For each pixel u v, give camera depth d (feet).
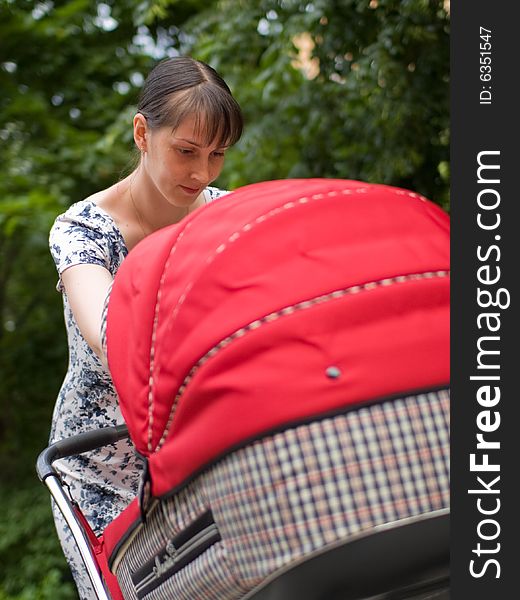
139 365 4.88
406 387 4.32
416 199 4.92
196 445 4.48
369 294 4.40
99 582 5.54
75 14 21.59
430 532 4.30
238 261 4.53
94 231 6.90
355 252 4.54
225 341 4.39
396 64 12.54
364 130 13.89
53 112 22.29
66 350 24.76
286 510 4.16
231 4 15.15
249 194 4.94
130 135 16.07
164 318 4.75
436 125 13.42
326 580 4.24
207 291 4.54
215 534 4.55
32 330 25.21
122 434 6.51
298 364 4.25
